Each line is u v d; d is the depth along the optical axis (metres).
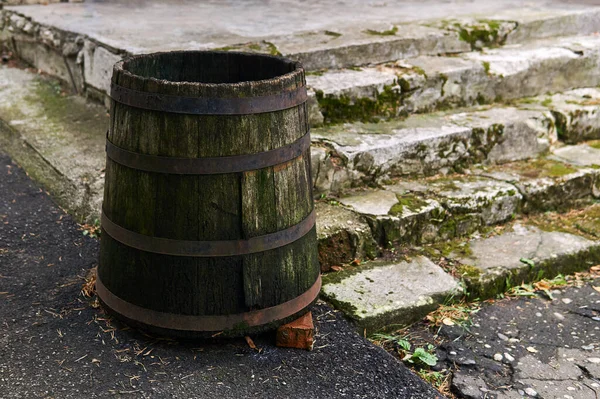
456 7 6.51
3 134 4.82
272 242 2.72
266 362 2.77
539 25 5.75
